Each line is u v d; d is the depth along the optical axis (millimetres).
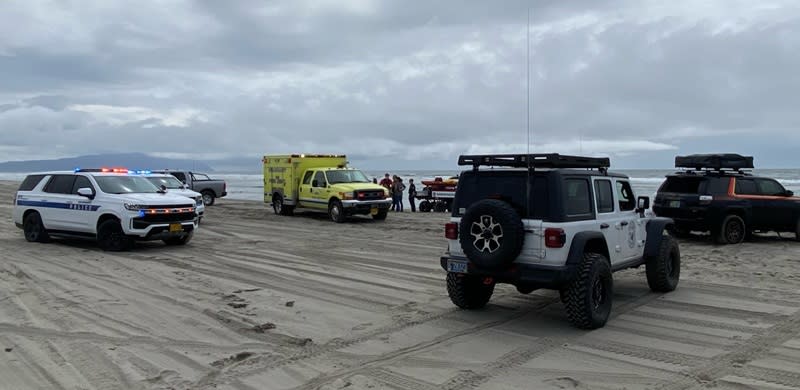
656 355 5754
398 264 11320
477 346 6074
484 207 6492
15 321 6828
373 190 20281
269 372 5285
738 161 14109
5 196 36250
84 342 6082
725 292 8656
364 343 6184
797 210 14484
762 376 5168
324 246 13906
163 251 12867
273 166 23219
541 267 6387
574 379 5098
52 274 9797
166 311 7438
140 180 14109
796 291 8711
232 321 6988
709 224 13773
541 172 6535
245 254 12531
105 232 12688
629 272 10352
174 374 5195
